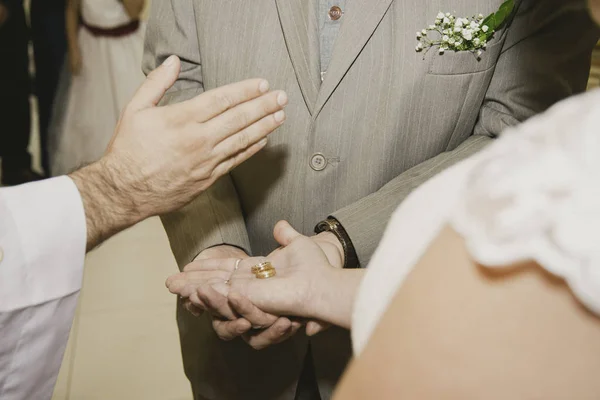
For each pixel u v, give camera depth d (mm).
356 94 800
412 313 322
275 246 897
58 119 2221
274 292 688
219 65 837
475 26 770
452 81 798
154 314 1778
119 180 689
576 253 272
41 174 2305
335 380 855
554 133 310
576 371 284
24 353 641
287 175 846
